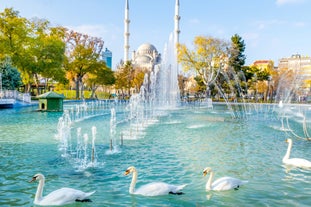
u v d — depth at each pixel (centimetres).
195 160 1058
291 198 695
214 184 753
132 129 1880
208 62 5488
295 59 8644
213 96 6706
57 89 6825
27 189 734
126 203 654
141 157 1095
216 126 2083
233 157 1111
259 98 6650
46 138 1485
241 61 6212
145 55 11806
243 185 783
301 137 1609
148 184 730
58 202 636
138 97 4000
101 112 3356
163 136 1605
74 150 1208
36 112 3027
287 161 1016
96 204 647
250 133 1750
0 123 2094
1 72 4375
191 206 644
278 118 2748
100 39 6081
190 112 3456
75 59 5678
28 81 5025
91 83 6581
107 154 1140
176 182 808
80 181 803
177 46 5503
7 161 1012
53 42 4675
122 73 7388
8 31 4300
